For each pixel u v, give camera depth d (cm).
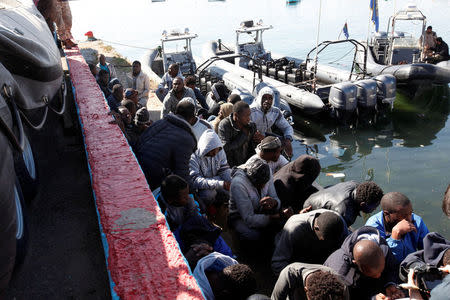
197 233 276
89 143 272
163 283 143
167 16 4197
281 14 3812
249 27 1478
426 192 671
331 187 356
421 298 236
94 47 1689
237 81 1164
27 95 270
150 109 877
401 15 1409
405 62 1416
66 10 877
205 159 404
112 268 152
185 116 346
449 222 575
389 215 315
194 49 2391
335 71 1259
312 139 997
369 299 261
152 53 1562
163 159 322
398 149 895
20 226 193
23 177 254
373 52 1573
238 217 375
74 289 196
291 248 306
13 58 236
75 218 258
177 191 274
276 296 252
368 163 827
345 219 326
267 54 1489
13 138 153
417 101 1258
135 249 160
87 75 522
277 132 632
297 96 1067
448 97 1273
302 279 231
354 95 1016
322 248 299
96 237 238
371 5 1133
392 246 301
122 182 213
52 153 368
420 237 316
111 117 329
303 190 391
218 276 211
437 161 804
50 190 297
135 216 181
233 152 466
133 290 140
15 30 254
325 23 3044
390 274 267
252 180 348
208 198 404
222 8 4684
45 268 212
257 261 367
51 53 311
